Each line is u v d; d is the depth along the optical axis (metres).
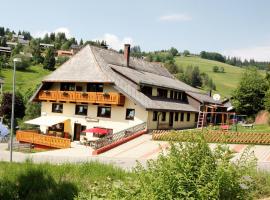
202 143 6.90
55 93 44.78
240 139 32.62
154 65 59.91
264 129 41.03
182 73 146.12
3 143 45.09
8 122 65.31
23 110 70.06
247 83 52.53
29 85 108.69
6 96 68.94
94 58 45.56
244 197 6.73
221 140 7.64
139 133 38.84
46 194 11.63
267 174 13.76
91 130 40.28
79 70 45.19
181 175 6.50
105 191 8.54
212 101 59.47
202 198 6.23
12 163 15.94
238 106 52.81
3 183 12.17
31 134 42.12
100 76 42.28
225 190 6.42
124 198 7.20
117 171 15.23
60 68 47.06
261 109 51.94
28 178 12.95
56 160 27.42
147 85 43.78
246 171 6.78
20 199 11.41
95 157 29.47
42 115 47.09
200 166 6.68
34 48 166.50
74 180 13.20
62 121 44.34
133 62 52.91
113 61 48.12
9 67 127.88
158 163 7.20
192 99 53.69
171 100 49.69
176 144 7.73
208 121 54.34
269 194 12.33
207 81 152.00
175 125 47.62
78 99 42.91
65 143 38.09
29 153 34.38
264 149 29.27
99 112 43.00
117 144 34.59
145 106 38.84
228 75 185.50
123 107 41.38
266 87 52.12
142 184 7.03
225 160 6.73
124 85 41.88
